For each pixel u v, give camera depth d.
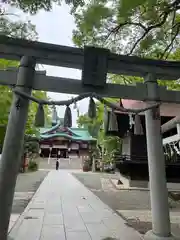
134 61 3.69
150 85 3.76
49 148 34.66
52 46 3.39
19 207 6.34
